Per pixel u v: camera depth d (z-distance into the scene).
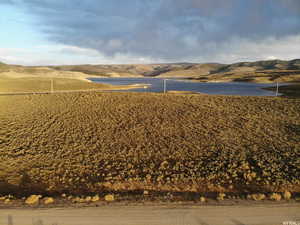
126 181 14.41
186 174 15.31
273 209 9.15
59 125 27.91
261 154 18.75
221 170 16.03
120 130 26.11
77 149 20.88
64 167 17.00
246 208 9.23
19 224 8.01
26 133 25.06
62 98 43.09
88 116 31.55
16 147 21.17
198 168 16.41
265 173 15.04
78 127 27.20
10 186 13.61
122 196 10.91
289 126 25.91
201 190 13.02
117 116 31.45
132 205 9.50
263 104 35.97
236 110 33.41
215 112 32.59
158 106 36.38
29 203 9.79
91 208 9.23
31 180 14.66
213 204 9.62
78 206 9.44
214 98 41.66
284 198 10.23
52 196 11.33
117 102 39.47
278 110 32.47
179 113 32.47
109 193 11.64
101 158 18.78
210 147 20.66
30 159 18.50
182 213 8.80
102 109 35.16
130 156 19.25
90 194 11.41
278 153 18.91
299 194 11.36
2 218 8.43
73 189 13.14
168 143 22.02
